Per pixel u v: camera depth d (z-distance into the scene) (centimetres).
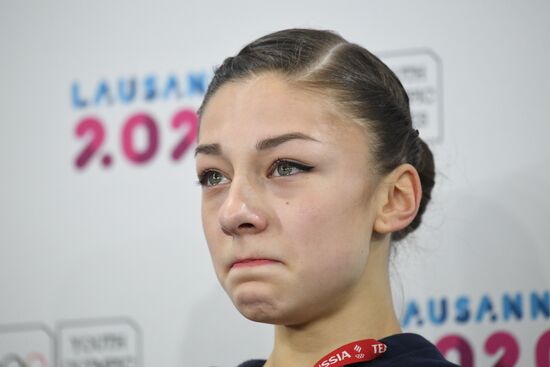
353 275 265
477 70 414
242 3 452
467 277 409
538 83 407
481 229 409
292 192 258
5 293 465
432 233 412
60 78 468
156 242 452
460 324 410
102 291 456
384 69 301
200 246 446
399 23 427
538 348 401
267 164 261
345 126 269
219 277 269
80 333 457
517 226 405
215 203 272
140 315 451
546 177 402
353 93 275
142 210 454
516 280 404
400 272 416
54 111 468
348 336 274
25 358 461
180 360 445
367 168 270
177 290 448
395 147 283
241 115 266
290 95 267
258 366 317
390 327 285
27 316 462
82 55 467
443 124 416
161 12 460
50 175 465
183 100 454
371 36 431
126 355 452
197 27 456
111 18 465
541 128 405
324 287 259
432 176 320
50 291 461
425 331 413
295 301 257
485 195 409
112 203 458
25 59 472
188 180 450
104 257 457
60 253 462
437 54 420
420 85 421
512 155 407
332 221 258
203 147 271
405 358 270
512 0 414
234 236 258
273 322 264
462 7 419
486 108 412
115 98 461
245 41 450
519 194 405
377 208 275
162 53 458
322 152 261
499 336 405
